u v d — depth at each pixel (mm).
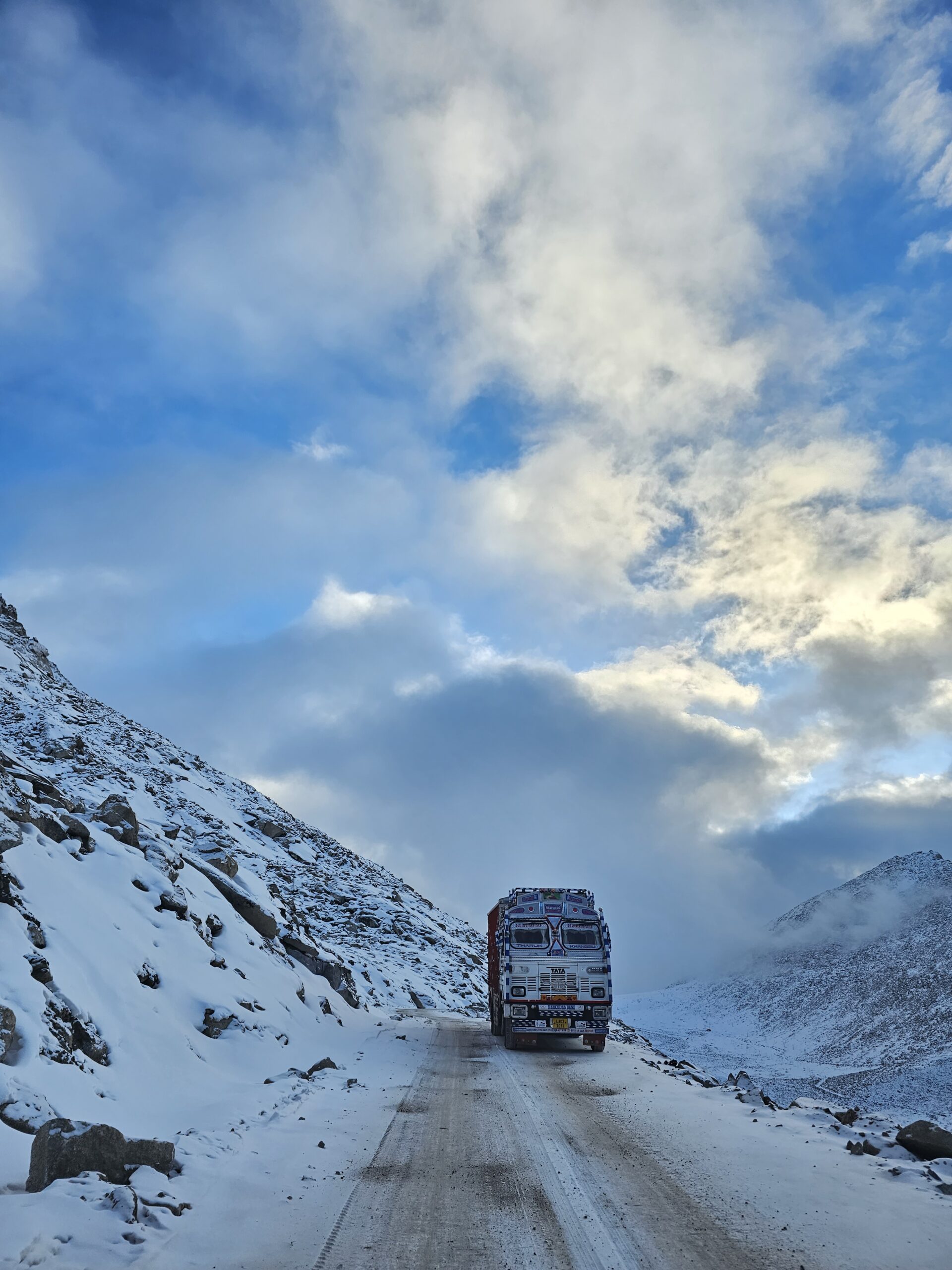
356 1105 12844
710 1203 8133
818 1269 6465
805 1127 11734
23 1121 8633
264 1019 16922
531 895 24188
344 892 56281
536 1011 22859
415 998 40438
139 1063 12078
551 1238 7156
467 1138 10969
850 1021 179750
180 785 56219
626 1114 12836
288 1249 6730
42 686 63656
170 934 16688
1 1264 5754
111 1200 7016
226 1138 9875
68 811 19062
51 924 13180
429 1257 6676
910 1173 9039
